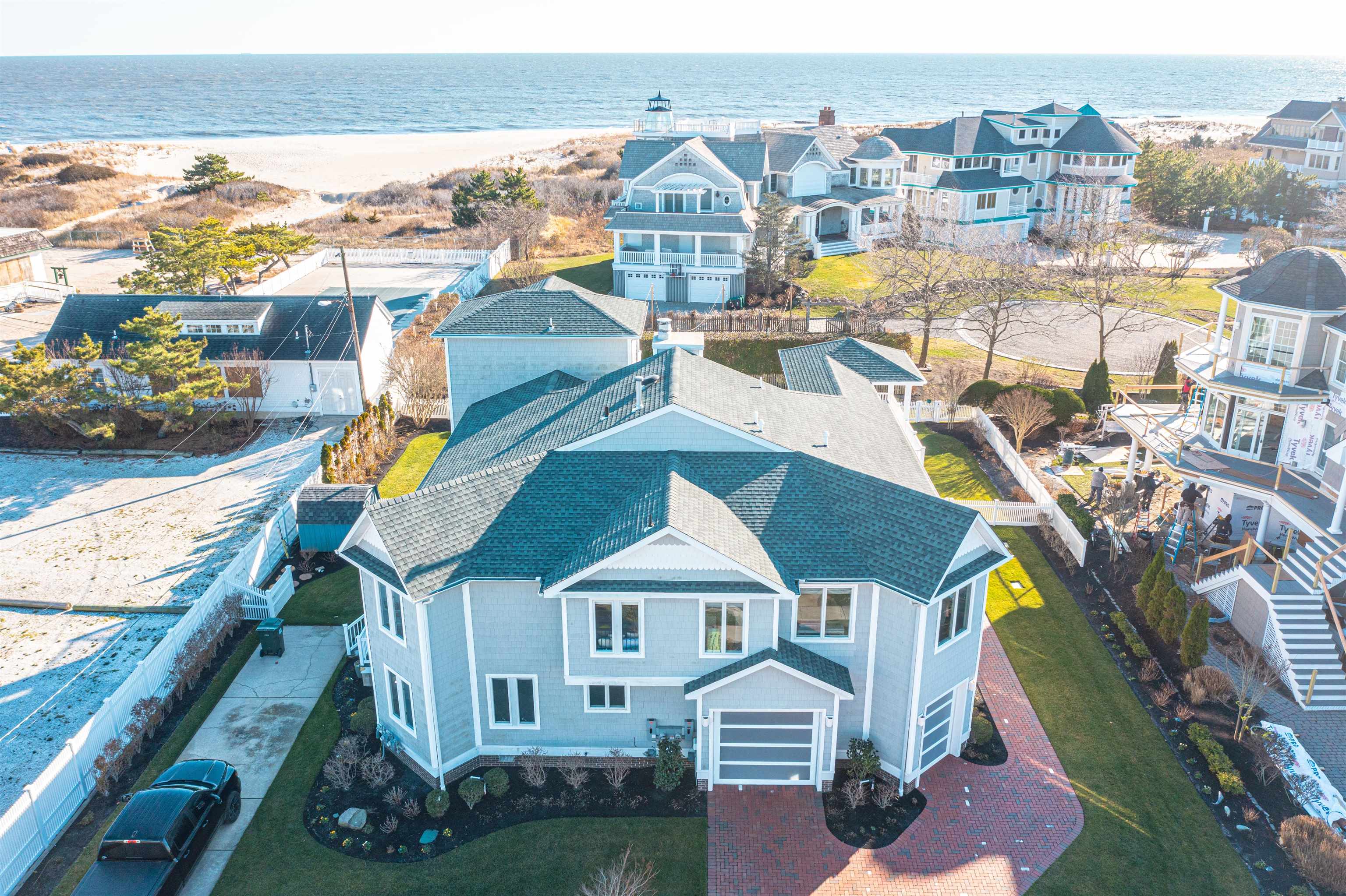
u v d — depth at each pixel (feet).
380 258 280.10
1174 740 84.64
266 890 69.97
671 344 114.93
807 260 248.32
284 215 347.56
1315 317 106.42
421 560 75.51
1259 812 75.87
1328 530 94.94
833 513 81.97
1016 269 185.47
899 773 79.77
